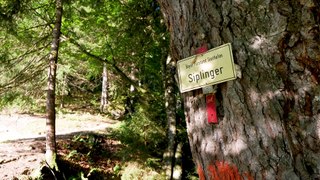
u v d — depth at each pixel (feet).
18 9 18.80
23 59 20.51
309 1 3.71
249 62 3.92
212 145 4.37
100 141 25.34
